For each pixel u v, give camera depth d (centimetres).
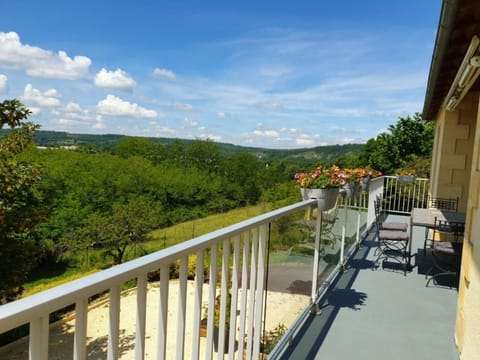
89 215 1920
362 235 567
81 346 83
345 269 423
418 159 1252
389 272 414
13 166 887
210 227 2672
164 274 110
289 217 246
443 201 577
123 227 1877
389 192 848
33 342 71
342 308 308
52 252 1803
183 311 121
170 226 2720
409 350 240
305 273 282
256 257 183
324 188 283
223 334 150
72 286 80
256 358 192
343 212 411
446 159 576
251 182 3266
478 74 302
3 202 859
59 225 1866
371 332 265
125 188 2503
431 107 657
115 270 92
